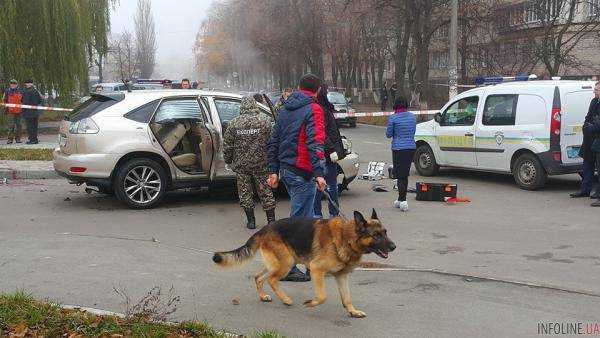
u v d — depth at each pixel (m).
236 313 5.29
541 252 7.46
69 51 23.16
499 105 12.78
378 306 5.50
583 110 11.94
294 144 6.13
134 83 28.91
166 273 6.43
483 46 38.19
